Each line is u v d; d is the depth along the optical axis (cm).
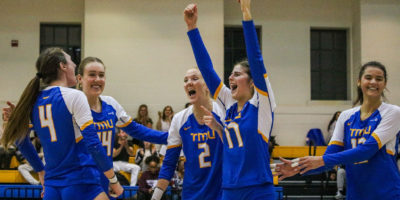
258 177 311
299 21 1330
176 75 1227
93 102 400
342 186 941
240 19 1298
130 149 960
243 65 340
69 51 1288
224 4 1295
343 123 409
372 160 379
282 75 1313
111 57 1217
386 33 1287
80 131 339
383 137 368
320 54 1352
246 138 317
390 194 375
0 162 960
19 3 1260
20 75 1246
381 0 1291
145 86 1220
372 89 384
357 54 1305
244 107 328
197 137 410
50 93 340
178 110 1223
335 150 408
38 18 1263
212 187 400
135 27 1227
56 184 334
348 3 1343
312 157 343
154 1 1234
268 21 1323
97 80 392
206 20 1230
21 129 346
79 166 336
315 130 1245
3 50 1247
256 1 1321
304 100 1312
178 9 1237
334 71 1354
